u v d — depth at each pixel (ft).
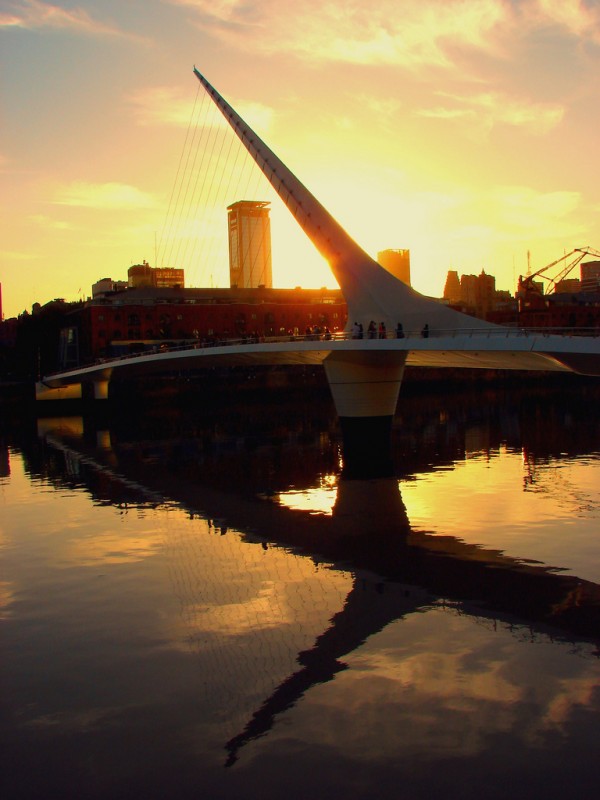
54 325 390.63
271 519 87.10
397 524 81.97
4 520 90.79
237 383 342.23
